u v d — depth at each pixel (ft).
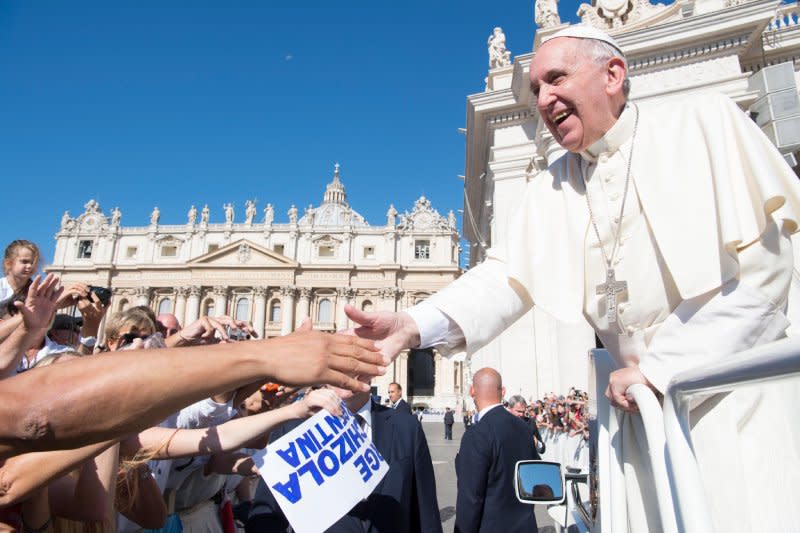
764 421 4.00
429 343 5.76
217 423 9.58
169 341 9.86
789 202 4.57
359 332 5.50
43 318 6.46
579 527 8.61
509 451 11.10
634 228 5.37
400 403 13.70
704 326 4.34
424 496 8.61
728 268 4.44
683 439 3.21
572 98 5.54
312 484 6.53
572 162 6.36
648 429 3.77
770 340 4.34
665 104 5.69
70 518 5.94
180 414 9.52
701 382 2.92
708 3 43.34
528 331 43.19
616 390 4.43
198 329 9.89
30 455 4.42
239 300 196.44
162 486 8.99
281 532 8.00
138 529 9.11
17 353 6.31
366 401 8.86
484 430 11.25
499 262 6.39
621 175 5.55
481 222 81.56
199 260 196.54
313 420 6.97
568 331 37.93
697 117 5.17
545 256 6.11
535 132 48.06
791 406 3.96
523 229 6.29
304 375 3.24
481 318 5.85
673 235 4.81
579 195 6.12
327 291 197.36
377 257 201.87
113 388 2.65
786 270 4.45
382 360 3.72
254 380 3.13
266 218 206.49
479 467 10.85
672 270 4.71
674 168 5.07
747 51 41.04
